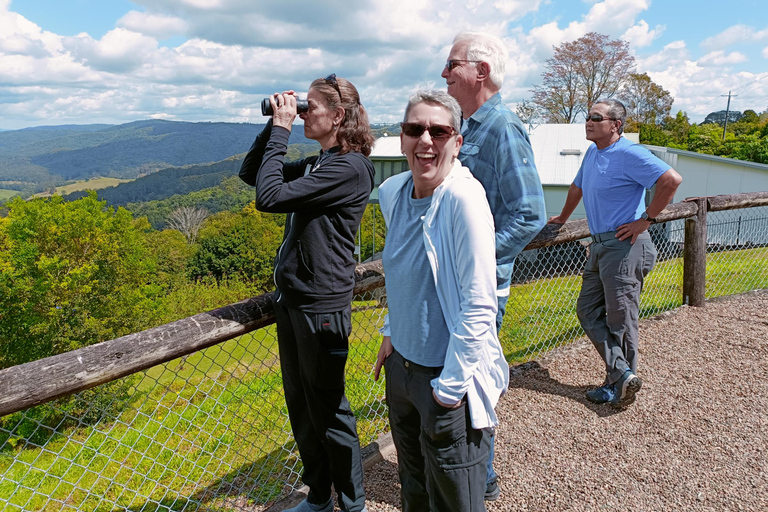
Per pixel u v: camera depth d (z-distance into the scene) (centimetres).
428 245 151
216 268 4769
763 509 219
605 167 300
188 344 189
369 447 263
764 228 705
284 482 266
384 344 189
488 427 153
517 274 412
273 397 442
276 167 172
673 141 4369
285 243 187
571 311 493
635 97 3516
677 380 343
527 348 406
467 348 141
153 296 2066
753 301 505
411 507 185
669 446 268
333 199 175
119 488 373
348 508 208
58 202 2002
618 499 227
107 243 1948
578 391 332
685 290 494
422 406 157
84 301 1827
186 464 369
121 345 176
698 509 220
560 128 2128
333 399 197
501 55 198
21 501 421
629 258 297
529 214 191
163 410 539
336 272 183
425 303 156
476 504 159
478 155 201
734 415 297
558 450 266
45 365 161
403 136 154
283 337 198
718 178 2022
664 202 277
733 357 377
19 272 1747
